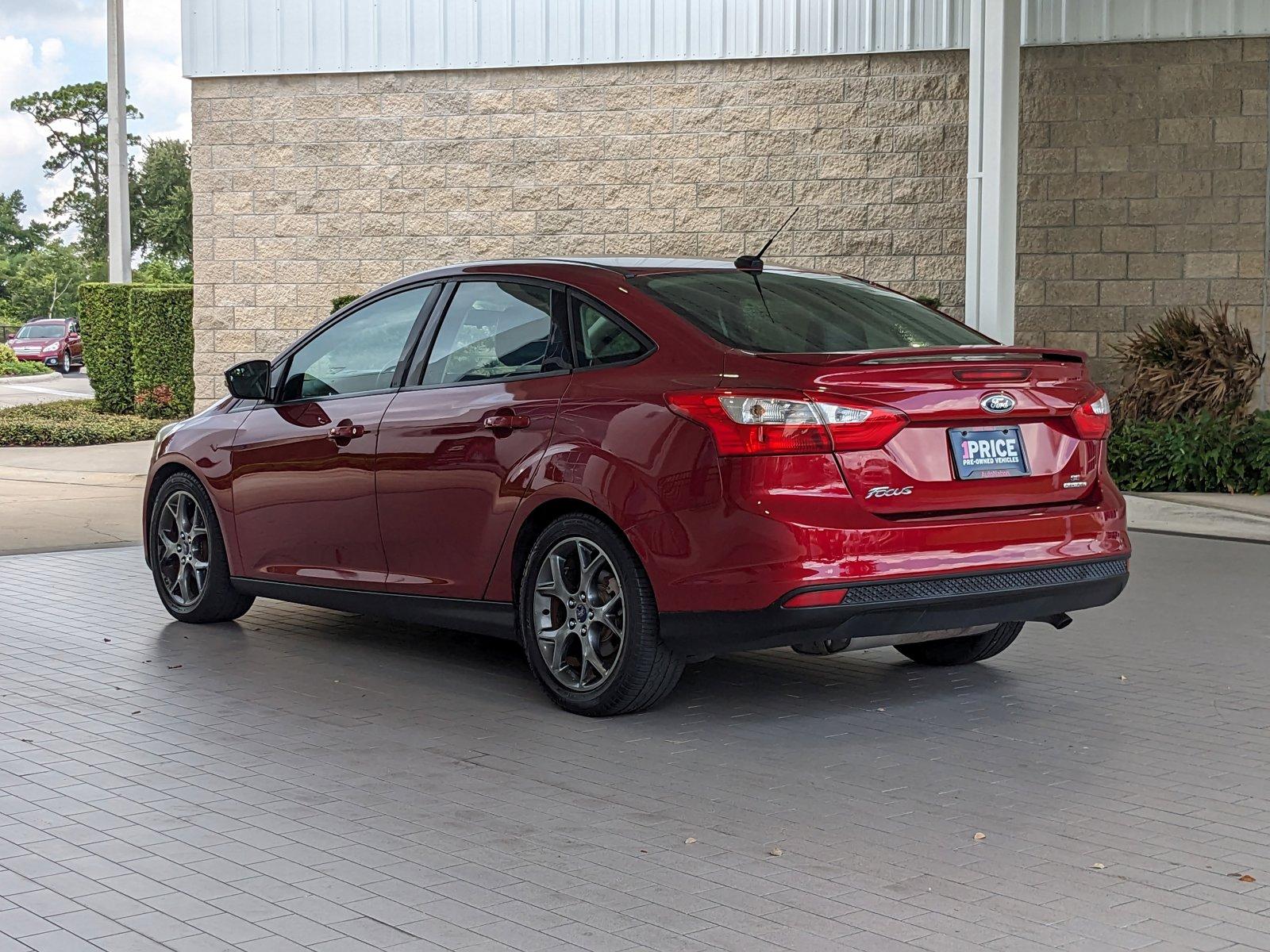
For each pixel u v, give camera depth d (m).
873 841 4.48
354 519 6.79
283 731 5.76
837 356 5.47
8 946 3.65
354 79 17.11
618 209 16.52
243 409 7.51
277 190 17.38
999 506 5.72
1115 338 15.64
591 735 5.72
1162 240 15.48
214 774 5.17
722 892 4.03
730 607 5.41
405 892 4.03
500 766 5.28
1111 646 7.46
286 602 8.62
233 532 7.46
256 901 3.96
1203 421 14.02
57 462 17.00
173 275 66.44
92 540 10.86
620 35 16.34
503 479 6.11
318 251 17.34
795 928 3.77
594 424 5.82
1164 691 6.49
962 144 15.65
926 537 5.49
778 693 6.41
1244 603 8.64
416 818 4.69
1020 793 4.98
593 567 5.89
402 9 16.88
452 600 6.43
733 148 16.20
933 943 3.68
